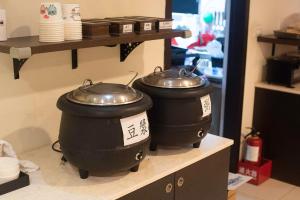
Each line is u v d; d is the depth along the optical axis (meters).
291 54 3.68
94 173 1.75
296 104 3.39
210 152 2.05
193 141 1.99
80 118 1.62
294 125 3.44
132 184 1.69
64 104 1.65
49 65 1.99
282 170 3.59
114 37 1.89
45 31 1.67
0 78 1.82
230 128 3.56
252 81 3.58
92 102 1.62
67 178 1.73
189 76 1.98
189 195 1.99
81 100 1.63
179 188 1.91
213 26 4.13
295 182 3.53
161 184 1.81
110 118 1.60
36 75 1.95
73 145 1.65
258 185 3.53
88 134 1.61
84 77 2.16
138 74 2.45
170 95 1.86
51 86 2.02
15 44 1.61
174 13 4.17
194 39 4.28
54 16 1.67
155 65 2.55
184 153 2.01
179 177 1.90
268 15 3.60
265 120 3.62
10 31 1.82
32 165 1.79
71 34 1.75
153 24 2.11
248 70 3.50
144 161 1.91
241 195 3.35
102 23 1.87
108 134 1.61
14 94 1.88
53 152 1.99
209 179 2.10
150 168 1.84
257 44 3.54
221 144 2.14
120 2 2.26
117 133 1.62
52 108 2.05
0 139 1.88
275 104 3.52
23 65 1.88
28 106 1.95
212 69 4.20
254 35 3.47
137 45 2.27
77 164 1.68
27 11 1.87
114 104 1.62
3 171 1.59
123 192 1.63
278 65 3.49
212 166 2.10
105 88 1.71
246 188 3.48
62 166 1.84
